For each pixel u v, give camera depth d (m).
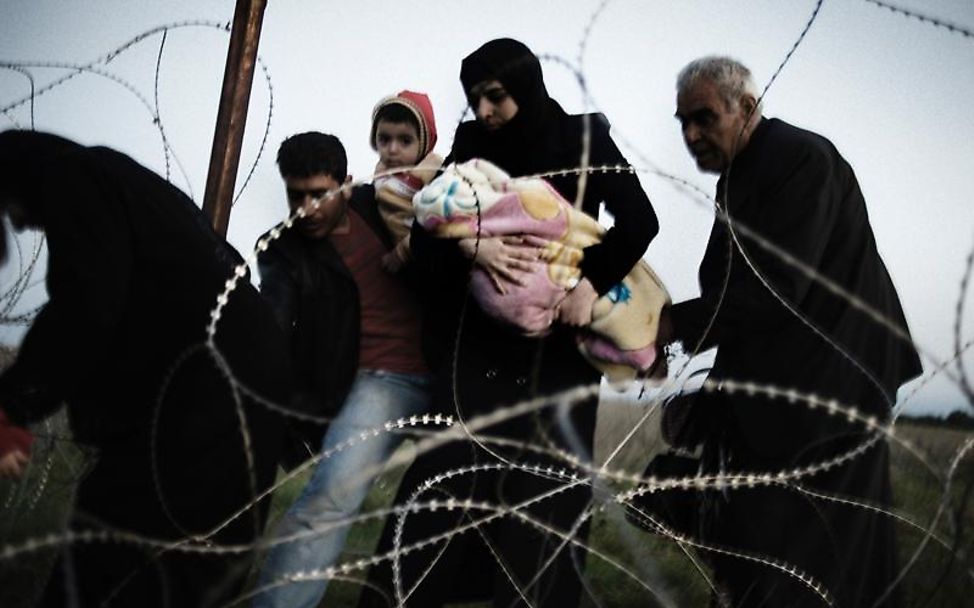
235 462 3.29
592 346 3.94
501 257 3.86
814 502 3.97
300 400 4.09
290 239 4.14
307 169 4.02
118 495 3.21
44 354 3.06
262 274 4.14
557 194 3.94
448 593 4.02
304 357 4.12
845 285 4.04
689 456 4.24
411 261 4.12
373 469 2.93
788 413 3.98
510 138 4.05
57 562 3.18
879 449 4.02
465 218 3.89
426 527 3.96
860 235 4.10
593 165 4.00
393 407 4.15
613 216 3.96
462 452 3.97
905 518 3.29
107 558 3.17
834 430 3.97
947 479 2.94
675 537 3.92
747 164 4.08
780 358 4.00
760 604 3.98
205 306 3.28
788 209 3.98
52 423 3.76
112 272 3.14
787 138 4.06
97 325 3.10
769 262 3.97
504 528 3.92
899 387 4.13
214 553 3.28
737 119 4.02
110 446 3.27
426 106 4.30
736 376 4.06
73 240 3.12
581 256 3.93
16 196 3.24
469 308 4.02
